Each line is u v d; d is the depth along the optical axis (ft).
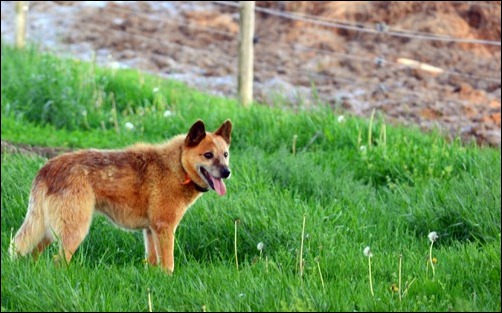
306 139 53.11
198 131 35.17
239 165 46.16
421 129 58.54
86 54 75.05
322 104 60.44
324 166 48.47
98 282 30.78
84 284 30.14
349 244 36.01
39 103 59.82
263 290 29.07
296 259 33.55
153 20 82.89
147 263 33.58
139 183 34.83
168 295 29.53
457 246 36.35
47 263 31.65
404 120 60.59
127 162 34.94
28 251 34.09
